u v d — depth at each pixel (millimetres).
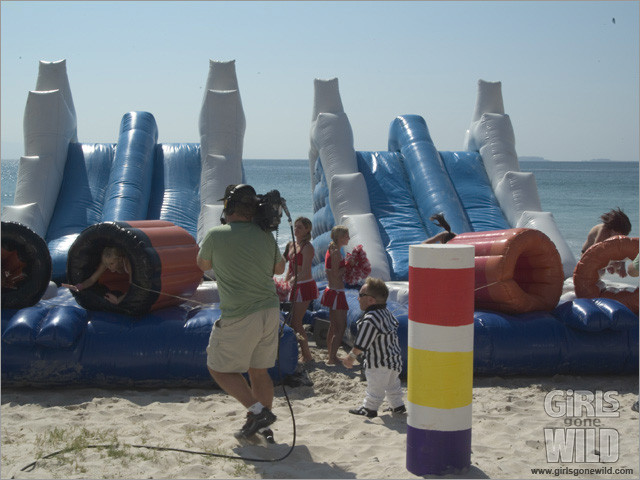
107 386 6230
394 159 12109
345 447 4758
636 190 74000
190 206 11297
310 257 7219
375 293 5480
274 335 4859
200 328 6316
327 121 11875
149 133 12227
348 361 5480
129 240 6359
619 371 6746
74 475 4082
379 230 10688
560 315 6906
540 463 4465
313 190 12633
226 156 10961
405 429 5188
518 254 6875
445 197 10914
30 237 6480
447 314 4156
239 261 4695
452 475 4188
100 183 11398
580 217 41156
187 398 5973
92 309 6609
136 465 4258
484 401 5938
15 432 4961
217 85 11805
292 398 6078
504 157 11844
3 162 143875
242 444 4766
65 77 12352
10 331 6035
